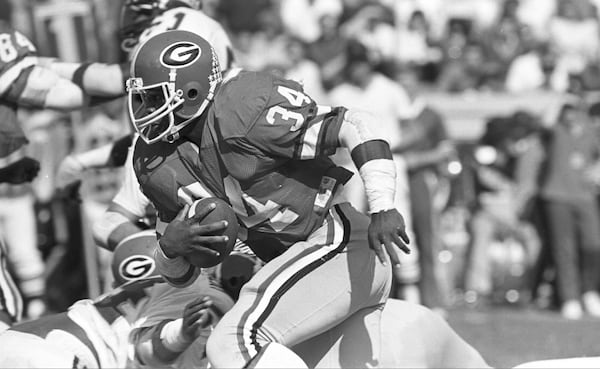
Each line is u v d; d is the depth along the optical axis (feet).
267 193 46.96
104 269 91.50
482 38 134.72
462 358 55.16
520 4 144.46
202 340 54.44
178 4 62.59
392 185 45.88
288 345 47.44
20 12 124.57
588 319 99.55
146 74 46.52
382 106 100.63
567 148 106.01
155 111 46.52
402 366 52.01
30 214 96.63
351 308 48.06
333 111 46.60
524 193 109.19
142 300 56.80
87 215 92.94
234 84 46.91
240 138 45.80
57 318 53.21
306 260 47.44
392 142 99.50
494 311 105.29
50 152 98.84
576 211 105.81
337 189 48.49
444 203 110.22
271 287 47.01
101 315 53.62
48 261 101.86
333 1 149.69
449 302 109.50
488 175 110.01
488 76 130.93
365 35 135.23
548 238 107.24
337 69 107.76
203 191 47.09
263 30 151.23
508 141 110.32
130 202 59.88
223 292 55.62
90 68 60.64
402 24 142.20
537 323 95.14
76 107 61.00
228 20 152.46
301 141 46.11
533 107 121.29
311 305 47.14
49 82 60.49
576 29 135.13
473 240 109.50
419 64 134.00
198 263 46.91
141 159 47.70
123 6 63.10
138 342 53.31
